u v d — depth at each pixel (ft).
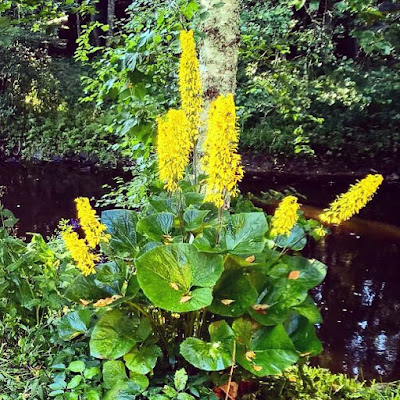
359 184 5.34
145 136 10.27
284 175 28.76
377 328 13.93
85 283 6.35
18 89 33.04
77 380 5.96
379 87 26.25
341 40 28.25
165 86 11.87
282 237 7.06
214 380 6.34
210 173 5.46
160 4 11.38
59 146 31.17
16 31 22.40
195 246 5.93
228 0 8.91
